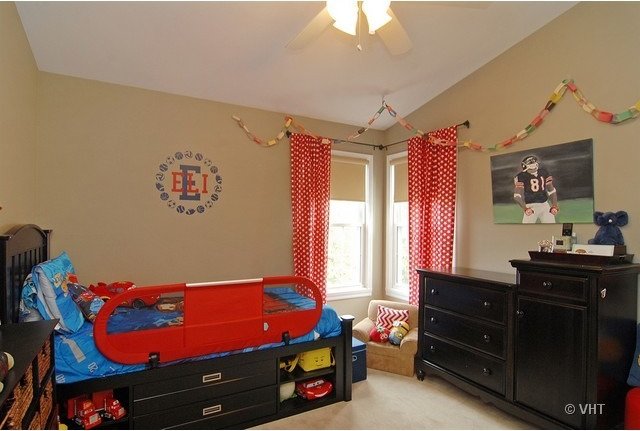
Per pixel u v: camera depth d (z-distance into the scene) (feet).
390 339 10.38
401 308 11.14
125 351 6.17
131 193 9.46
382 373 10.05
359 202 13.47
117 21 7.18
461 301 8.52
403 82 10.46
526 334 7.16
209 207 10.52
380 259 13.69
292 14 7.29
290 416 7.69
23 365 3.46
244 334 7.15
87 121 8.96
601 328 6.16
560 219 8.13
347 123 12.92
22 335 4.34
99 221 9.10
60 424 5.70
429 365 9.29
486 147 9.82
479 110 10.05
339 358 8.42
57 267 6.69
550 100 8.16
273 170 11.56
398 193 13.15
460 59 9.58
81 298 6.93
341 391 8.40
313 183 11.94
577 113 7.84
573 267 6.39
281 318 7.57
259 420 7.40
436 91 11.16
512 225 9.23
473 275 8.64
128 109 9.45
